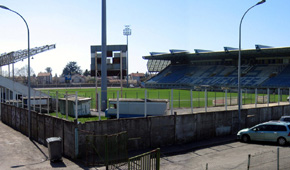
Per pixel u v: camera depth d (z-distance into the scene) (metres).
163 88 96.69
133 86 123.56
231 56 89.44
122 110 26.75
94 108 37.22
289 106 31.83
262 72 84.19
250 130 20.50
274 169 13.03
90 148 15.80
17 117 25.58
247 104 38.66
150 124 18.45
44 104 34.31
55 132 17.75
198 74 100.12
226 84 83.62
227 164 14.48
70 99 30.88
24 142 19.91
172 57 99.56
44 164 14.61
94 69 38.59
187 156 16.53
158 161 10.35
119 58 38.28
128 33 105.38
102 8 33.09
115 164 14.27
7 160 15.31
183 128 20.00
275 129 19.58
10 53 48.84
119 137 14.88
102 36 33.31
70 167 14.09
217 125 22.38
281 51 72.12
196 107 35.69
